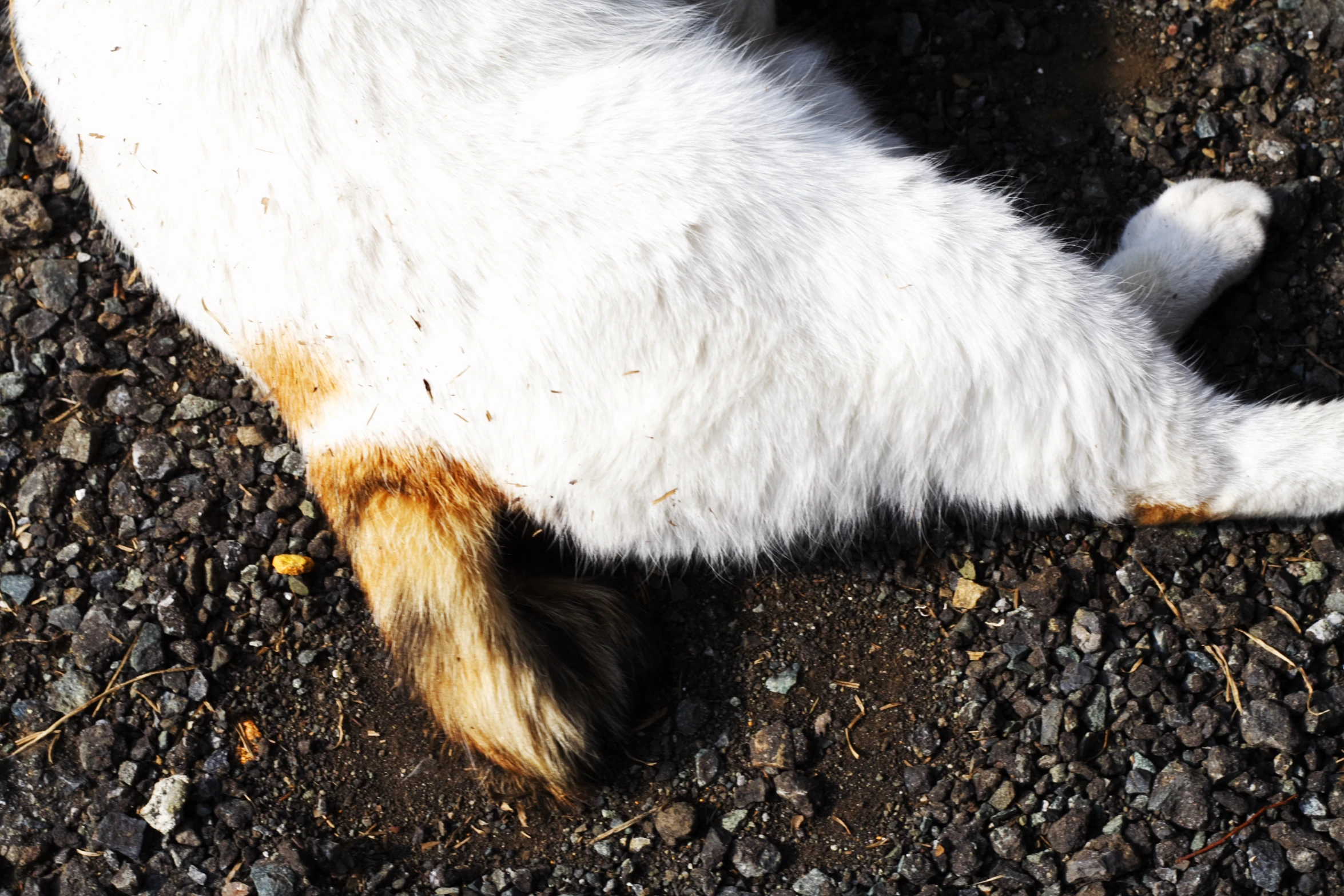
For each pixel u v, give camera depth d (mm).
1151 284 968
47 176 1027
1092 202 1011
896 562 975
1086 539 972
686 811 952
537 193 911
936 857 944
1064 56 1024
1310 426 943
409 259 911
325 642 979
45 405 1004
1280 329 990
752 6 996
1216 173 1010
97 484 996
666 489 920
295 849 954
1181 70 1018
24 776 966
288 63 916
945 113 1023
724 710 965
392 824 961
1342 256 994
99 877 956
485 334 910
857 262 915
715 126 921
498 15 925
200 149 919
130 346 1011
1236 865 937
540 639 938
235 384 1006
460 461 925
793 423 914
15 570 987
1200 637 961
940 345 913
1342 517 965
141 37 923
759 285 909
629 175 913
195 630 978
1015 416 922
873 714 961
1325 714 945
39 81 955
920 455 927
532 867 956
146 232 938
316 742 969
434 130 914
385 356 917
